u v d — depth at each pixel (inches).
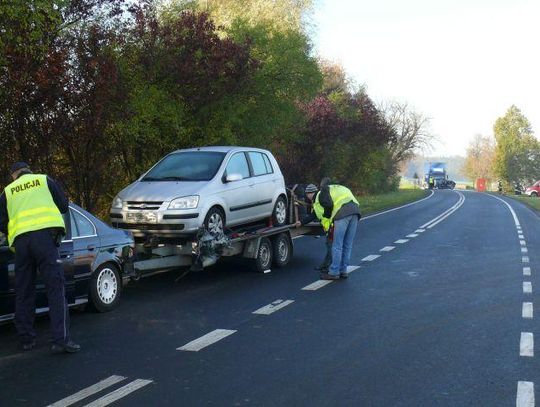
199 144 639.8
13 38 372.8
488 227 829.8
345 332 275.1
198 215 377.1
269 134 756.0
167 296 355.9
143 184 405.1
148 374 216.8
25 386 204.5
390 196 1846.7
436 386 205.6
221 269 456.1
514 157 3521.2
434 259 508.1
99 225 320.2
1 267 256.8
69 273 286.8
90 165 515.2
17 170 258.8
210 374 216.7
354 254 540.4
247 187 431.5
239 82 628.4
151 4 609.0
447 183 3772.1
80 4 458.0
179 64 563.2
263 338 264.8
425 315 308.5
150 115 541.0
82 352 244.8
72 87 438.6
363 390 201.3
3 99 397.4
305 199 494.9
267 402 190.2
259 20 869.2
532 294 362.0
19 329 248.5
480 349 249.3
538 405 188.9
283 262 466.6
